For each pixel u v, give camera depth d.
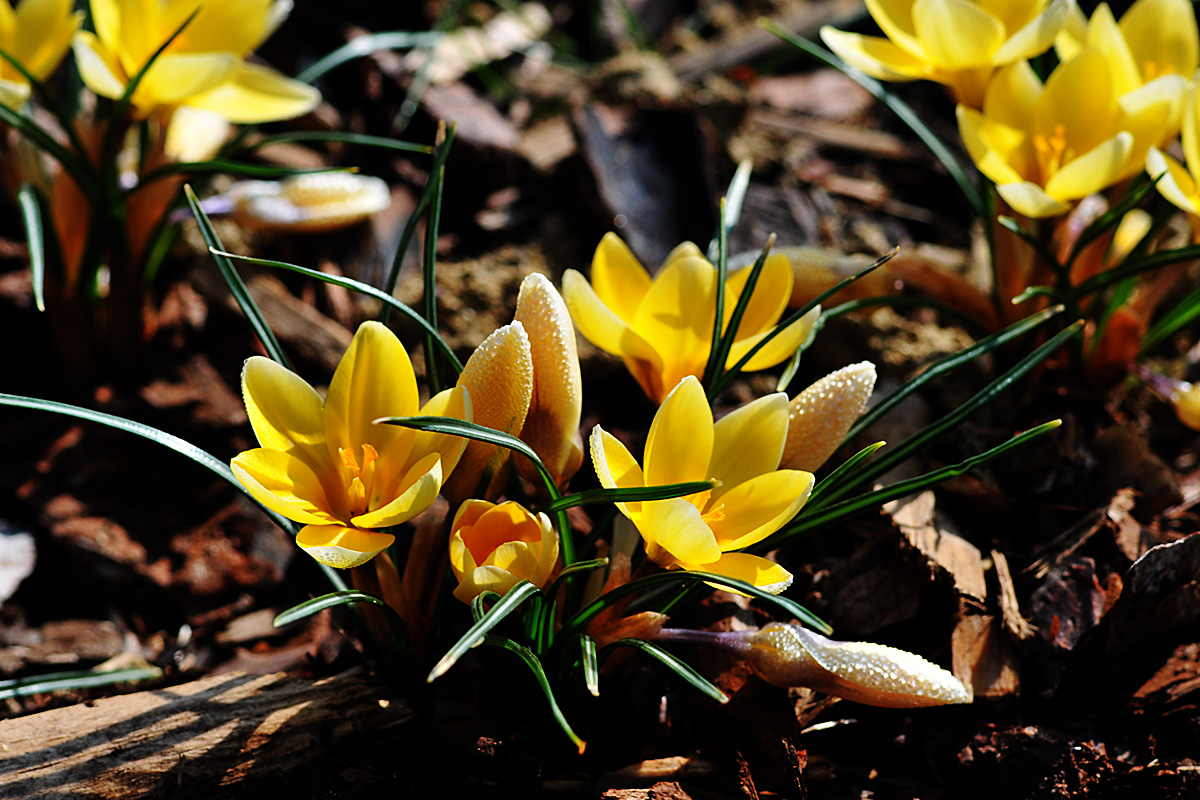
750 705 0.54
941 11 0.56
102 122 0.58
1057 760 0.54
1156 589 0.54
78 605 0.58
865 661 0.52
